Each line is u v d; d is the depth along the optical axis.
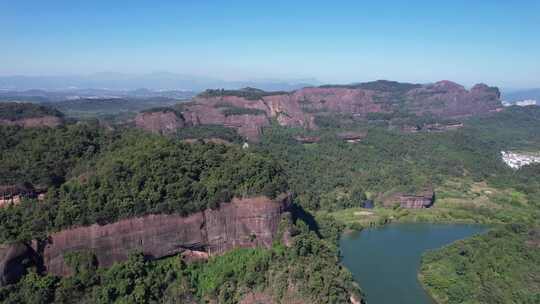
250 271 113.62
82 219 103.56
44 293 96.50
